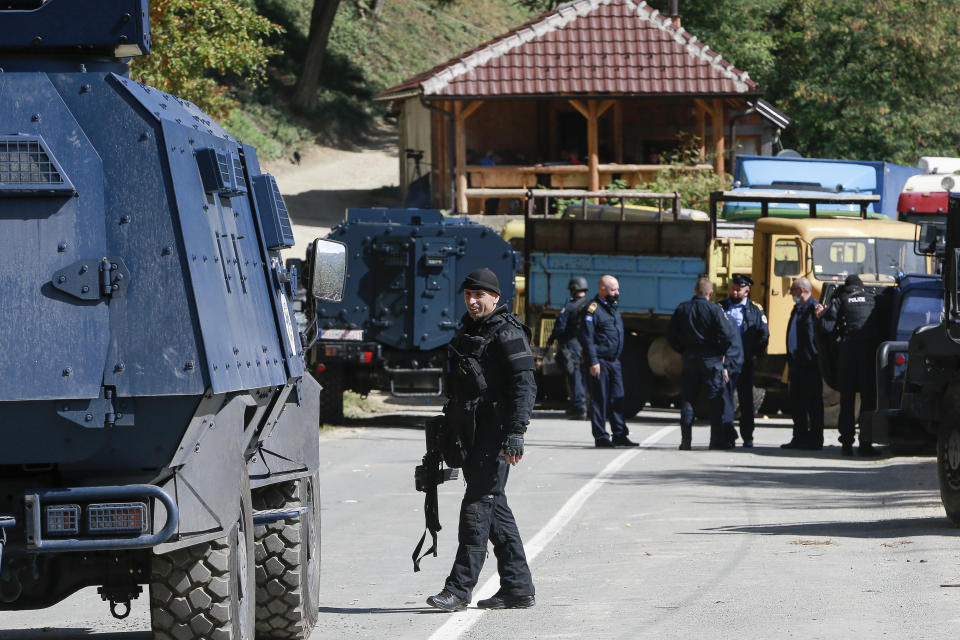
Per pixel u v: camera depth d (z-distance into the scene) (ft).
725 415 161.99
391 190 460.14
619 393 165.17
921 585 75.10
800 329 162.20
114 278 49.16
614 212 243.60
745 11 425.69
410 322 195.00
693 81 371.76
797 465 145.79
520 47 375.25
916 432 132.46
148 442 49.16
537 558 91.45
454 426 72.84
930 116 413.18
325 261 67.10
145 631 73.10
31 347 48.70
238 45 212.02
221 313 51.75
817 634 63.62
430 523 73.87
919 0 417.08
